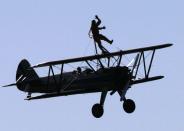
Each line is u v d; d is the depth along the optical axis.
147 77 77.94
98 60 76.19
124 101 78.62
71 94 76.75
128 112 78.69
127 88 76.06
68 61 74.75
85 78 77.62
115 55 75.06
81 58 74.50
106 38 75.19
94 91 77.56
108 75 76.69
